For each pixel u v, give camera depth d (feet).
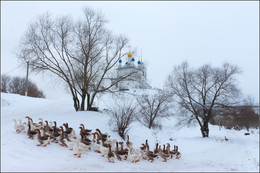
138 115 89.10
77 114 77.56
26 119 61.72
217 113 104.99
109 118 77.46
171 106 127.13
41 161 28.78
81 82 88.22
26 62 77.15
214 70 104.42
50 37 79.10
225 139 90.58
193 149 68.13
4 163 25.02
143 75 88.07
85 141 40.19
